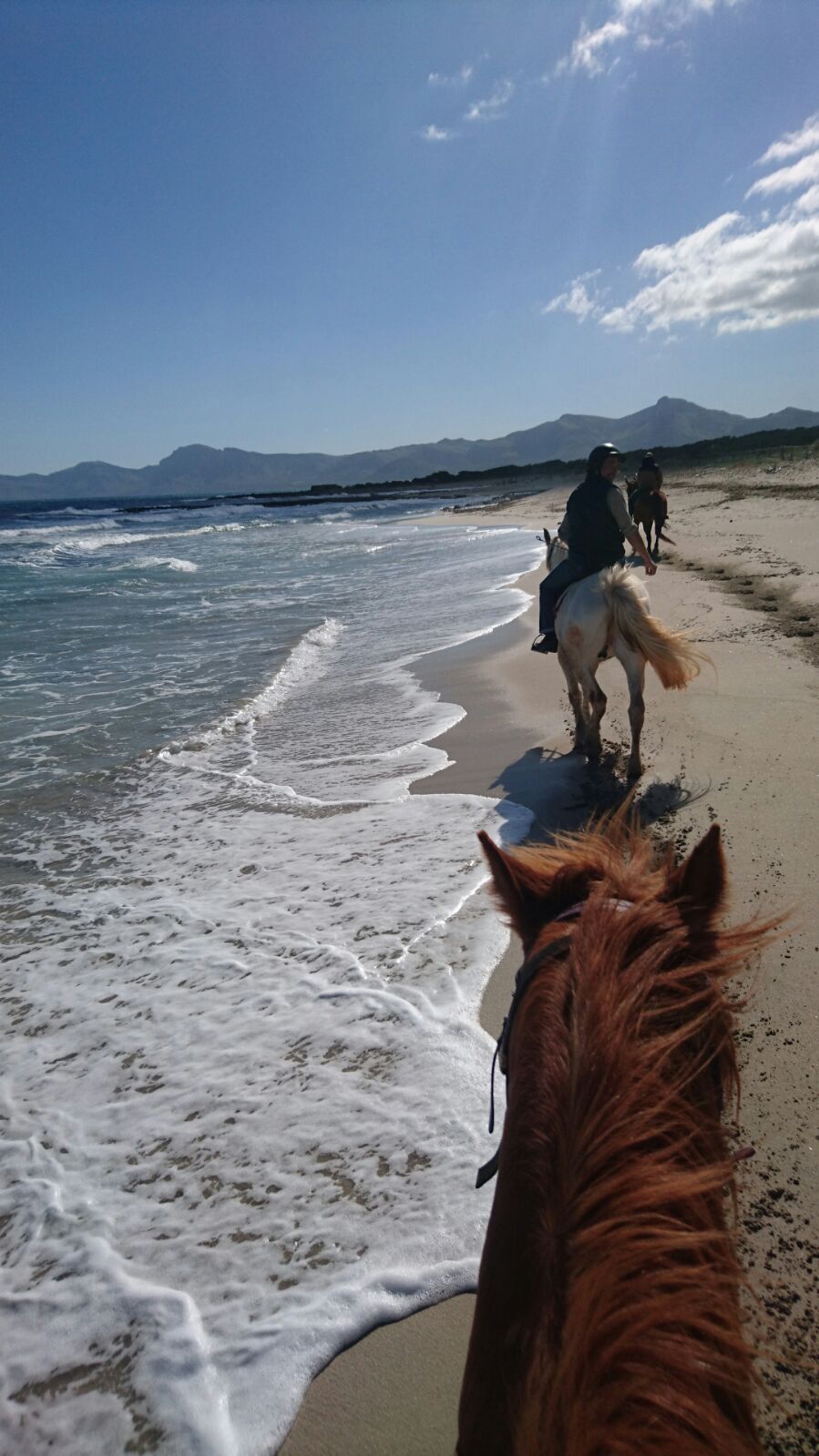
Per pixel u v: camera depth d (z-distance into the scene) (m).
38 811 7.36
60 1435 2.45
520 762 7.28
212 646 14.09
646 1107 1.41
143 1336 2.70
